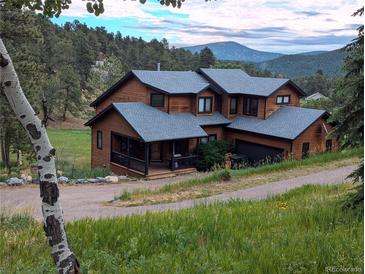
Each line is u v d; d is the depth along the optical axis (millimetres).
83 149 46656
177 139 27672
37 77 29266
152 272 4766
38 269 4906
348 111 9031
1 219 9492
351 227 6711
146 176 26219
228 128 33250
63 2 5238
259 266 4852
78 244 6203
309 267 4848
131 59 105812
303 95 35406
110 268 4992
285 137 29062
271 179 20312
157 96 30984
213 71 35500
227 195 16984
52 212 4125
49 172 4141
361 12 8867
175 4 5500
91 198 17844
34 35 26484
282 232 6699
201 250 5727
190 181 19969
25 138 30281
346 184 15156
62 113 73938
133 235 6668
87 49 88562
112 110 29891
